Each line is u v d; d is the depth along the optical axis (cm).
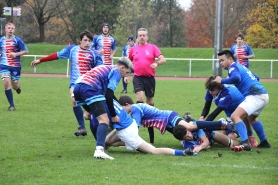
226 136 1870
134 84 2555
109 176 1370
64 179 1338
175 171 1435
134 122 1712
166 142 2005
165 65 8769
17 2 11462
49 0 12600
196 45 12900
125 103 1802
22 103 3391
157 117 1814
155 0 12300
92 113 1694
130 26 9881
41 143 1928
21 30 12662
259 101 1783
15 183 1298
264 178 1359
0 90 4406
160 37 12656
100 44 3969
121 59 1658
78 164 1529
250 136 1927
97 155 1611
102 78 1647
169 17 12625
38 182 1307
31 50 9619
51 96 3941
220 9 6247
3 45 2983
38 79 6172
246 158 1647
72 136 2127
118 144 1777
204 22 12388
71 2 11638
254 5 11469
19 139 2008
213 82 1861
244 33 12038
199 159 1619
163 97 3925
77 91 1656
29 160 1595
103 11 11356
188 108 3186
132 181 1315
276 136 2148
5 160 1591
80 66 2180
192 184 1287
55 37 13450
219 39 6284
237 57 3925
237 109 1783
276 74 7844
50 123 2488
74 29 12212
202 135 1792
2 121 2522
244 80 1797
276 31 11100
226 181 1321
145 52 2531
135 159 1609
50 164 1529
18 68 3030
